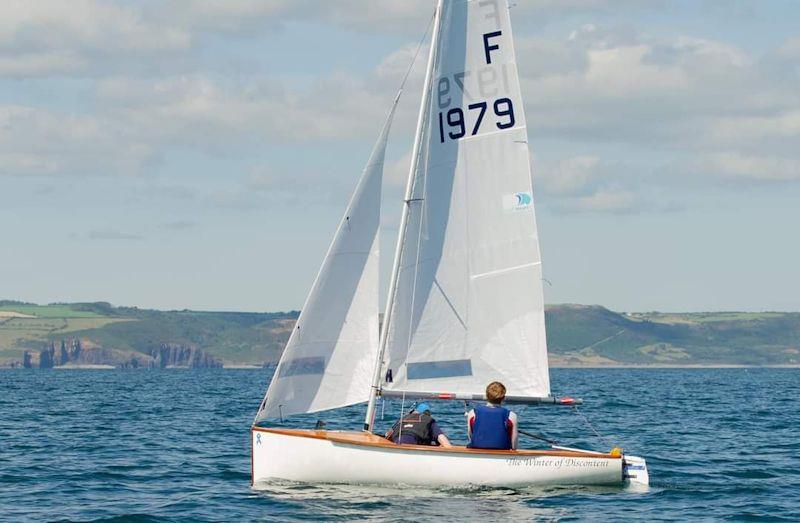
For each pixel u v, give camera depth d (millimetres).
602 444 58969
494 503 34125
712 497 37906
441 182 38094
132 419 84812
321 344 37781
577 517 32531
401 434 37031
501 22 38125
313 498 34812
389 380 37656
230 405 112688
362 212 38125
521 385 37781
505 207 38094
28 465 49000
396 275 37781
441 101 38156
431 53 37906
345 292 37906
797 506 36250
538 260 37938
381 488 35875
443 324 37906
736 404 113250
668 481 42281
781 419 83500
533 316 37812
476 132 38219
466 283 38031
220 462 50250
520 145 38125
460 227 38094
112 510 35594
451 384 37875
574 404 37719
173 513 34500
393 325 37781
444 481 35781
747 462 50000
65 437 65438
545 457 36438
